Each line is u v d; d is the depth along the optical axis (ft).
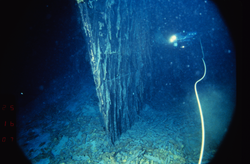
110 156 10.97
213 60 18.94
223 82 16.55
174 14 20.11
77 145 12.87
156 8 18.76
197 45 20.13
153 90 18.65
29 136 15.58
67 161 11.39
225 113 12.57
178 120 13.78
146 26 16.40
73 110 18.52
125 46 12.92
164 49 20.97
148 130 13.21
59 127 16.01
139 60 15.39
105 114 11.36
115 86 12.17
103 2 10.07
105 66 10.83
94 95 20.18
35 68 27.37
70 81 24.95
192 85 18.39
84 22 9.57
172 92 18.53
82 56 24.89
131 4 13.29
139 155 10.66
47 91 24.94
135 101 15.10
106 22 10.57
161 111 15.66
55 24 24.94
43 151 12.98
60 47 26.14
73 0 20.61
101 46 10.28
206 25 18.88
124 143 12.10
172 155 10.25
